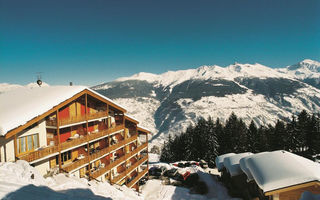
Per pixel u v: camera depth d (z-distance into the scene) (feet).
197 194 93.09
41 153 52.13
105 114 78.38
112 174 88.12
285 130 172.76
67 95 59.82
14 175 39.65
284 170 60.85
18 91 74.74
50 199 34.94
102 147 86.74
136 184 102.73
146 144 114.62
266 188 58.03
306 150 178.50
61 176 53.98
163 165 145.89
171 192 94.53
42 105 52.85
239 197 85.76
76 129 73.31
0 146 47.26
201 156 184.85
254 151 175.63
